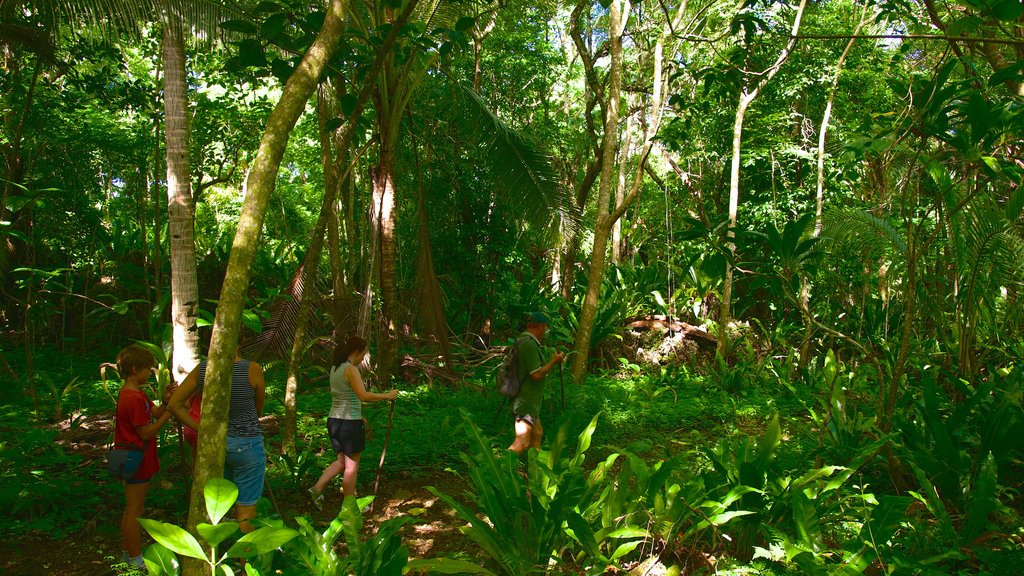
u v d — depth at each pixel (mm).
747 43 7203
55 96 9055
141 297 10953
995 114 3961
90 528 4277
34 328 10891
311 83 2531
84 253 11734
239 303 2318
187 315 5785
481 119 9461
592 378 10375
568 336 11250
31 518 4355
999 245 5285
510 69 13180
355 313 9805
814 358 10445
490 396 8617
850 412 7742
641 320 12211
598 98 12102
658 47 10156
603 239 9672
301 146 14922
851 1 11914
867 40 11844
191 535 2109
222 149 11750
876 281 11602
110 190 15016
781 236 5273
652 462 5992
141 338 10602
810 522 3629
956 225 5387
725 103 12211
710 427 7844
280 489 5090
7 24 6254
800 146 12812
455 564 3402
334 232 9992
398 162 9977
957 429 4840
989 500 3773
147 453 3729
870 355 5363
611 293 12727
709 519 3654
